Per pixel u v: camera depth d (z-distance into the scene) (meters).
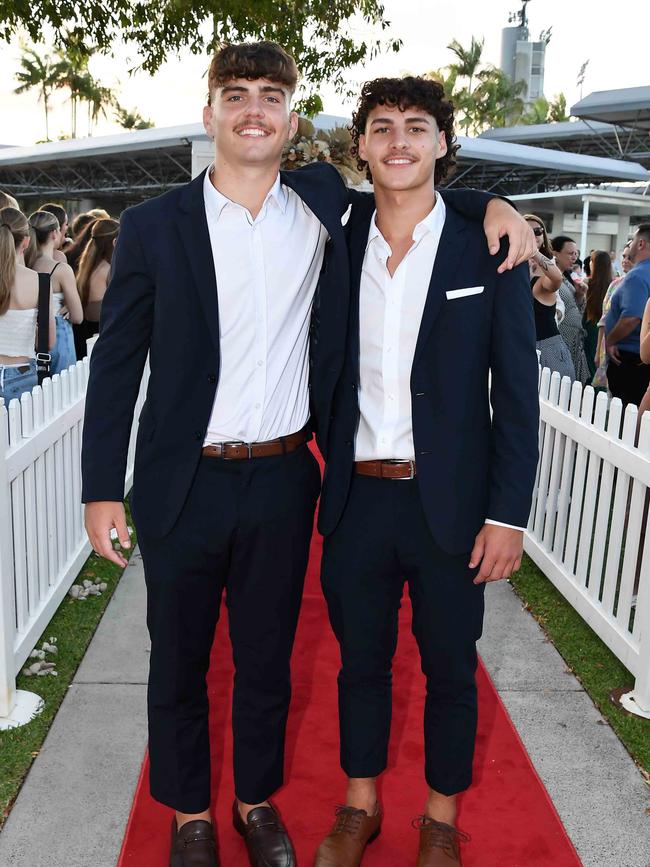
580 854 2.37
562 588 4.08
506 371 2.02
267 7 9.13
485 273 2.03
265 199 1.99
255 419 2.05
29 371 4.70
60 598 3.85
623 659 3.32
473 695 2.21
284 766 2.70
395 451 2.11
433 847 2.20
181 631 2.14
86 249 6.09
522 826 2.44
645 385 5.76
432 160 2.02
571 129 25.91
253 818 2.30
